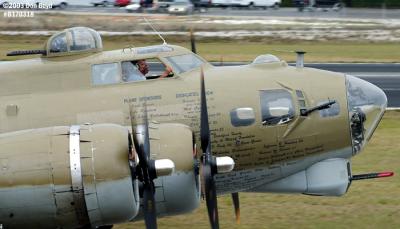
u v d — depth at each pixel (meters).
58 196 44.53
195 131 56.69
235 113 57.31
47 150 44.44
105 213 45.31
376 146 93.94
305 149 58.84
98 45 60.03
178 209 50.69
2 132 56.19
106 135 45.12
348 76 61.84
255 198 71.25
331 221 63.50
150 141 48.41
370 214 65.44
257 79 59.12
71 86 57.97
